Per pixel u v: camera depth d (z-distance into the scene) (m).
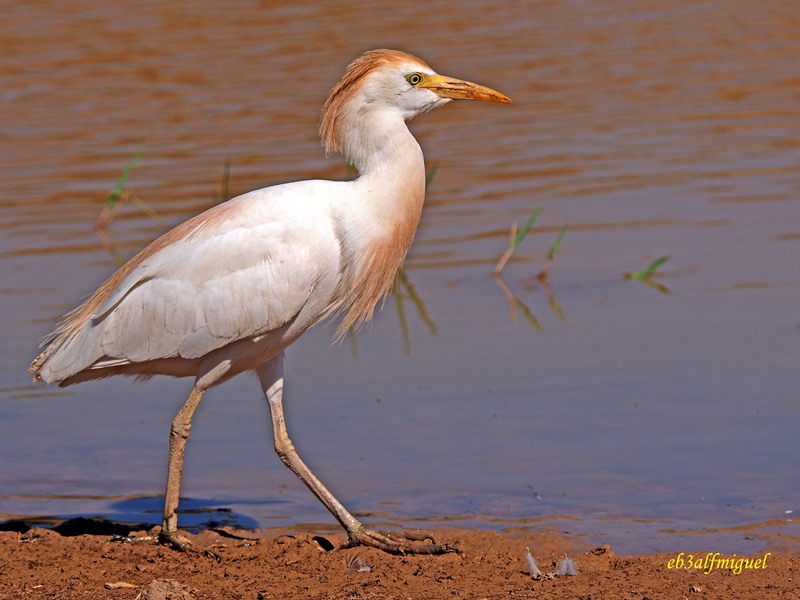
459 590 8.86
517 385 13.79
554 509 10.90
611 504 10.94
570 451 12.09
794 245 17.84
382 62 10.47
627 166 21.86
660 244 18.17
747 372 13.81
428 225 19.45
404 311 16.41
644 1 34.75
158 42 30.33
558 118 24.86
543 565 9.55
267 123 24.23
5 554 9.88
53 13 33.41
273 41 30.12
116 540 10.27
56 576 9.34
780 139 23.06
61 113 25.25
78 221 19.73
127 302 10.29
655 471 11.58
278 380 10.52
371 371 14.45
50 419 13.42
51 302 16.31
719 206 19.69
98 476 12.06
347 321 10.84
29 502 11.47
